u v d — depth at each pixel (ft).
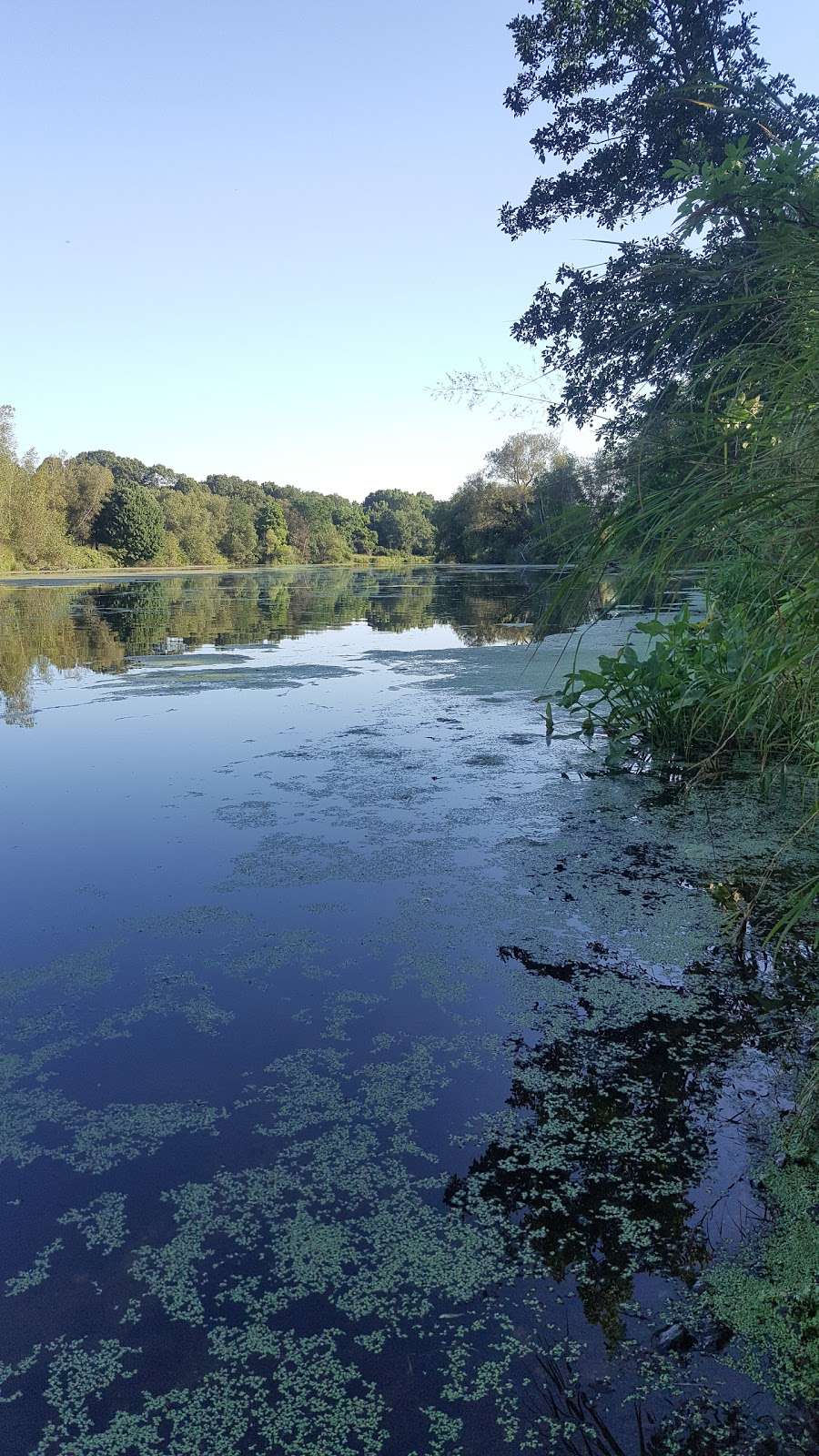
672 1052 4.30
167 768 9.90
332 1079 4.18
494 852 7.10
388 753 10.42
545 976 5.09
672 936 5.54
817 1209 3.24
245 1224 3.28
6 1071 4.30
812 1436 2.39
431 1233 3.21
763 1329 2.75
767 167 4.50
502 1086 4.09
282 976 5.20
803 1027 4.46
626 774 9.34
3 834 7.77
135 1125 3.88
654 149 32.71
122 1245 3.19
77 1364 2.71
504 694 14.42
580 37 34.37
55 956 5.50
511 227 37.60
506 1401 2.53
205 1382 2.64
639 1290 2.92
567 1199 3.35
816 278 4.03
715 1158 3.54
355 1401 2.55
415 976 5.16
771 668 5.28
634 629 10.65
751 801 8.18
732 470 4.08
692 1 30.45
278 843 7.41
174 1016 4.78
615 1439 2.39
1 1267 3.10
